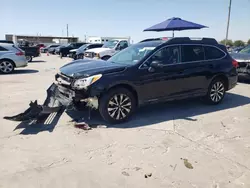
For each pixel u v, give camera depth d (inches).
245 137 166.2
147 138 159.6
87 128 170.4
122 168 123.8
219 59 235.5
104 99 173.6
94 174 118.0
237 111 225.5
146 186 109.8
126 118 186.1
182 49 211.3
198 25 450.9
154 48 197.6
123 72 179.0
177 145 151.2
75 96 169.8
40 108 177.8
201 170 123.9
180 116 206.5
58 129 170.6
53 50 1360.7
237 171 123.7
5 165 123.7
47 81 375.2
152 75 190.4
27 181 111.0
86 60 219.9
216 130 177.5
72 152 138.6
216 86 238.7
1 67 458.6
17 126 175.5
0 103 237.1
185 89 214.2
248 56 356.8
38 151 138.9
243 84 368.8
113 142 152.3
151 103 196.9
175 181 114.2
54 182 110.9
